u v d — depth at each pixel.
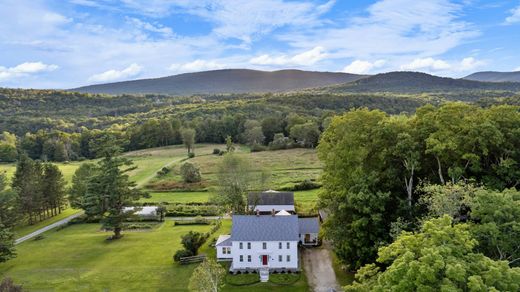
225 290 45.47
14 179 80.50
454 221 34.19
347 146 48.50
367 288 28.06
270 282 47.31
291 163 124.94
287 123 169.50
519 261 28.06
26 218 81.19
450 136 42.91
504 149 42.75
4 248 53.06
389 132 46.91
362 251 43.88
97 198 66.38
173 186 104.44
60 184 88.88
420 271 21.05
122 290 46.25
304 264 52.81
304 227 60.47
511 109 45.75
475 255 23.30
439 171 44.22
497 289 20.38
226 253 55.12
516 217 28.59
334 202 49.38
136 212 77.75
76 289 46.94
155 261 55.56
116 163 68.88
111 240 66.56
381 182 47.12
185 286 46.88
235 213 71.06
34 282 49.38
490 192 32.84
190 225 74.69
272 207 75.50
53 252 61.25
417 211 43.22
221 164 73.31
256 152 149.12
